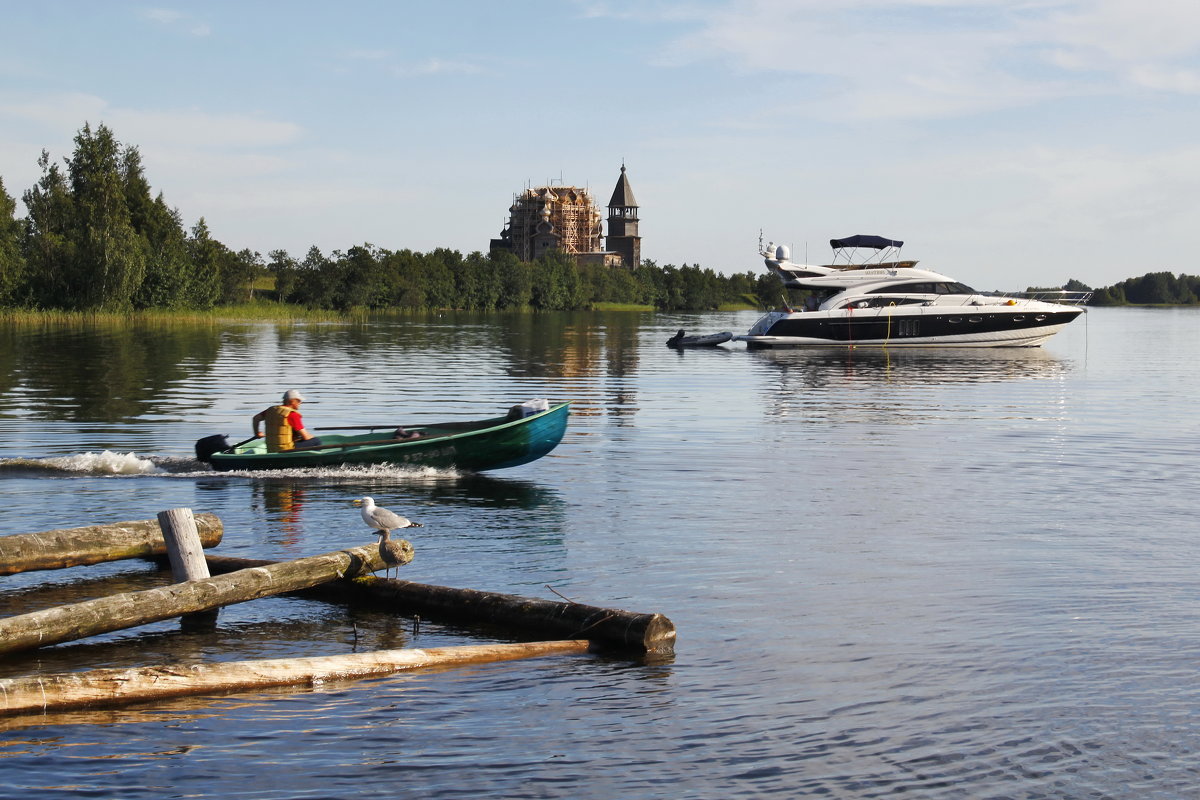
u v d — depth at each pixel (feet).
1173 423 84.02
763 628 31.76
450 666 28.66
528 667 28.68
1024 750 23.53
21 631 28.40
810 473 59.00
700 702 26.23
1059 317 194.90
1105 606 33.78
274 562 34.65
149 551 38.04
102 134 336.08
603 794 21.58
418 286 426.92
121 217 294.05
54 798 21.12
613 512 48.26
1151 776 22.38
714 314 501.15
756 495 52.49
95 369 125.08
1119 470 60.29
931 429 79.51
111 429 74.02
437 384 114.83
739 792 21.68
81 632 29.40
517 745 23.77
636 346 202.80
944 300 193.57
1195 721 25.00
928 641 30.53
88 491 51.78
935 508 49.34
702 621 32.45
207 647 30.48
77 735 24.02
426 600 33.47
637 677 27.89
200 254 330.75
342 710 25.63
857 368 149.59
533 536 43.39
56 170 313.73
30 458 61.72
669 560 39.63
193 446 66.59
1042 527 45.29
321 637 31.42
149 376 117.39
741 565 38.88
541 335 244.01
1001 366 154.71
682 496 52.26
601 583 36.47
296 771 22.45
